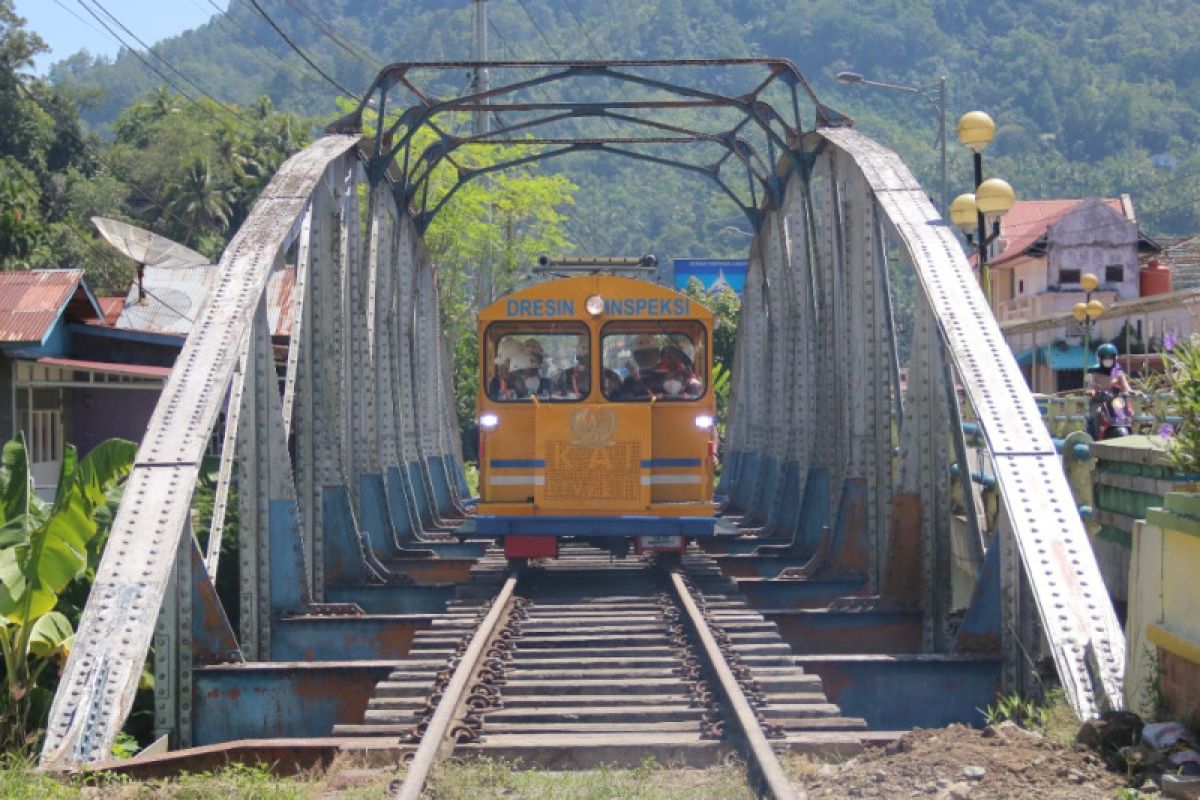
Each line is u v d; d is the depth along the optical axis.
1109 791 6.30
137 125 67.31
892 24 133.50
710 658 9.15
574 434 13.95
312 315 13.80
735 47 133.75
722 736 7.73
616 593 13.12
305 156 13.31
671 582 13.18
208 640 9.50
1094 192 87.69
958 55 131.00
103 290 43.34
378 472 15.66
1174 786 6.09
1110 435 12.77
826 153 15.65
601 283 14.13
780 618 11.41
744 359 23.20
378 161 16.50
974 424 15.41
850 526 13.52
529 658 9.95
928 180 78.69
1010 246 46.12
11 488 10.28
